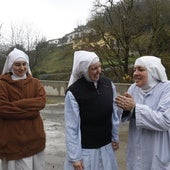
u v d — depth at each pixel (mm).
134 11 26375
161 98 3576
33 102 4406
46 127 11273
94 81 3820
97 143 3820
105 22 26531
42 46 38188
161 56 25672
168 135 3588
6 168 4477
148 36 26312
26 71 4594
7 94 4383
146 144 3627
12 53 4504
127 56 26438
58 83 23891
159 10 25953
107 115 3848
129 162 3781
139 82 3654
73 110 3734
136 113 3523
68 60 34250
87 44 26266
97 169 3826
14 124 4367
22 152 4387
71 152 3703
